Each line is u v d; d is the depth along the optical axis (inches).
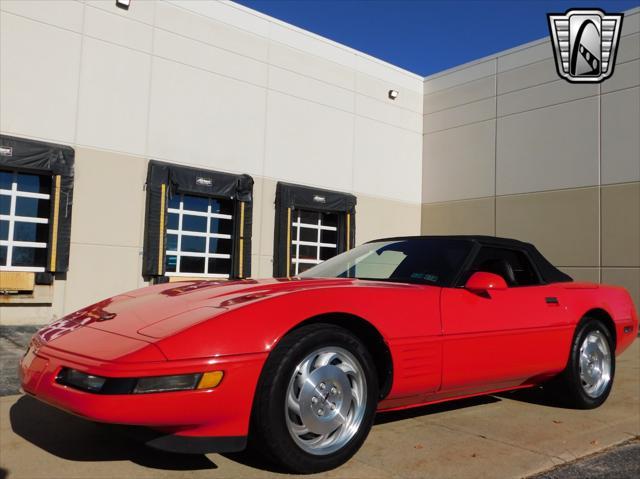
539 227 505.7
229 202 462.6
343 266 160.6
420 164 613.0
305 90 507.8
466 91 577.9
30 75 362.3
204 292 122.5
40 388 100.0
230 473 105.5
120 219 395.9
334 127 529.3
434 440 130.2
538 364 148.9
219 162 447.5
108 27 395.9
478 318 134.8
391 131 581.9
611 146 459.5
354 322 116.5
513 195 528.7
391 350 116.9
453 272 140.4
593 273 464.8
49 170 363.3
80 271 378.0
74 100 379.2
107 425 100.6
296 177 496.7
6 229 359.9
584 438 135.7
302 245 508.4
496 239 157.5
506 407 165.8
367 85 559.8
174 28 427.8
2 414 145.0
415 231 602.5
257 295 111.0
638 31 447.8
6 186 361.4
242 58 465.7
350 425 110.7
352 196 530.9
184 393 91.9
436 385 126.1
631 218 443.8
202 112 440.1
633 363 258.4
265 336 100.1
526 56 526.0
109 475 104.0
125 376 89.6
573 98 487.2
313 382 104.9
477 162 562.3
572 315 159.6
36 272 363.6
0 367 211.8
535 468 113.6
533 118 517.3
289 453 100.8
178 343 94.2
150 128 412.8
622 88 455.2
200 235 444.5
